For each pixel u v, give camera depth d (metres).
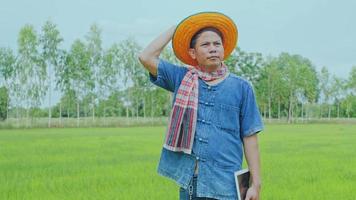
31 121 68.56
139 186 11.25
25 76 68.25
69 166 15.96
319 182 11.92
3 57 68.75
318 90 106.19
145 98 80.56
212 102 4.11
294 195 10.02
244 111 4.17
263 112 102.81
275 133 42.19
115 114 81.94
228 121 4.10
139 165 16.16
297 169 14.71
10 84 69.25
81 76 73.38
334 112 113.19
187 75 4.20
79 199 9.74
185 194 4.14
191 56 4.29
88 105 74.31
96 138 34.09
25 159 18.56
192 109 4.09
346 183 11.76
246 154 4.22
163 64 4.29
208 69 4.17
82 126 69.12
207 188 4.04
